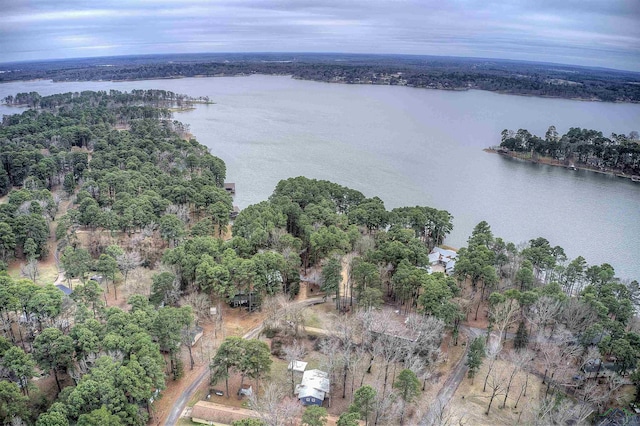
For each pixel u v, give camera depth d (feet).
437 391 309.83
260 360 291.17
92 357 276.82
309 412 245.24
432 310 340.39
